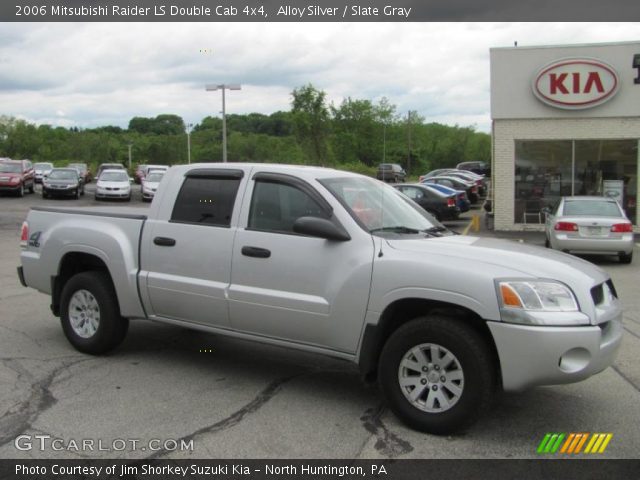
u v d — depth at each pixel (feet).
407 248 15.21
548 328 13.30
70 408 15.75
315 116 163.73
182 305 18.28
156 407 15.88
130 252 19.38
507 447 13.75
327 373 18.83
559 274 14.21
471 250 15.17
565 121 64.95
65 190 109.40
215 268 17.57
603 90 63.21
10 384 17.42
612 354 14.34
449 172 136.87
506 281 13.73
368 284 15.11
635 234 63.87
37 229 22.07
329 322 15.66
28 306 27.71
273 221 16.96
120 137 327.47
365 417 15.38
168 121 322.55
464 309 14.39
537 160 66.33
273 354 20.79
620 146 64.39
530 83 65.10
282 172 17.20
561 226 43.32
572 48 63.62
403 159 206.59
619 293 32.58
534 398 16.75
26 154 319.27
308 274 15.98
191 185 18.72
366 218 16.22
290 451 13.48
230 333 17.67
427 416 14.28
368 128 188.14
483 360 13.74
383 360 14.88
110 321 19.80
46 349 20.98
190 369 19.04
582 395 17.02
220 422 14.97
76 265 21.61
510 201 67.05
